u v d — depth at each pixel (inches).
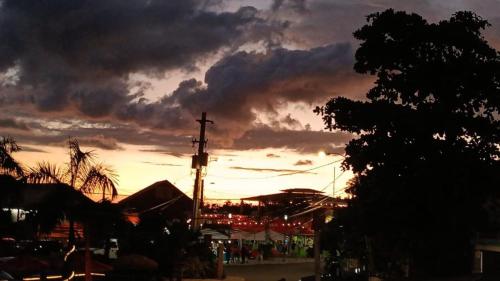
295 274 1717.5
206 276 1446.9
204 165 1667.1
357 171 768.3
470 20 748.0
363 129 759.1
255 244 2699.3
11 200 721.6
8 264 776.3
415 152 732.0
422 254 775.7
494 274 686.5
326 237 1157.1
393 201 734.5
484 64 733.9
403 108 745.6
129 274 1193.4
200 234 1477.6
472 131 733.3
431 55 756.0
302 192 2313.0
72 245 852.6
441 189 716.7
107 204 839.1
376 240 868.6
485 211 762.8
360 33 772.6
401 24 755.4
